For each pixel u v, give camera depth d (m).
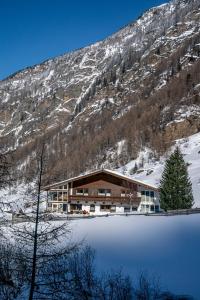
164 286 28.62
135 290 26.97
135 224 47.66
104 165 185.62
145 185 80.12
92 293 24.45
